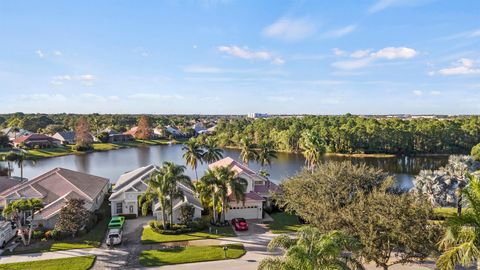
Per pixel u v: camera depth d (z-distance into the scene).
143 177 46.09
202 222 38.50
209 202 40.56
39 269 27.75
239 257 30.34
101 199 49.31
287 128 133.88
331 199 31.44
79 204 36.59
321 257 16.81
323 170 38.06
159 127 177.25
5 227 33.69
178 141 160.88
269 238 35.44
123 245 33.47
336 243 17.12
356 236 23.36
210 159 66.62
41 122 191.88
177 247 32.69
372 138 111.38
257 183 48.47
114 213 43.19
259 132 130.38
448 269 16.14
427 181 42.56
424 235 22.06
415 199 24.61
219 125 166.50
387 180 32.34
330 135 113.88
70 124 192.88
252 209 42.84
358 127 113.88
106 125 192.88
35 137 126.31
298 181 38.94
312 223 29.61
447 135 113.00
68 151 120.25
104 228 38.75
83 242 34.12
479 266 17.08
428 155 111.19
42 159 106.19
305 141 65.12
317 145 62.12
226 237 35.75
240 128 148.25
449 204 43.56
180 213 39.19
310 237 17.78
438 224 23.08
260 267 17.25
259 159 70.31
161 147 142.25
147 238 35.31
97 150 128.38
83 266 28.38
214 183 38.97
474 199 16.92
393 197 24.23
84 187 45.38
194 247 32.62
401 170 84.25
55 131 162.62
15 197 40.06
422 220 22.41
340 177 34.34
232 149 130.62
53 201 40.50
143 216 43.47
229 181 38.72
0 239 32.50
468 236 16.06
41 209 36.38
